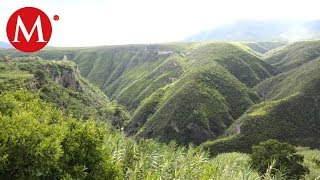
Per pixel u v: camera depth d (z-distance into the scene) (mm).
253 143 105125
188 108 131625
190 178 20828
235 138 107562
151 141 26312
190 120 125375
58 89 94500
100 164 15305
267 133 107625
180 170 20688
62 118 17047
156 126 130625
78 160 14703
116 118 132875
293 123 111250
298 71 152000
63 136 13516
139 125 143125
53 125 14781
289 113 114562
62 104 88375
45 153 12094
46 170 12164
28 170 11695
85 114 91250
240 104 146375
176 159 22984
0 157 11031
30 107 16875
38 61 116750
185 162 22312
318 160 51719
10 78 77312
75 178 13875
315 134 107250
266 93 160125
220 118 131500
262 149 39875
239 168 26234
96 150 15281
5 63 100625
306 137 106188
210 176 20016
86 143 15039
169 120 127938
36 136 12180
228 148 104500
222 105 139000
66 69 126188
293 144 103875
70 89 118750
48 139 12320
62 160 13727
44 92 85562
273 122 110875
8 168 11477
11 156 11492
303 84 127500
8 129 11836
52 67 120312
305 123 111000
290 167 36906
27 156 11719
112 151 22047
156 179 17828
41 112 16469
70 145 14359
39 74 93125
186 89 142875
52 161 12359
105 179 15352
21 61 114062
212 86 151375
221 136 120625
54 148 12336
